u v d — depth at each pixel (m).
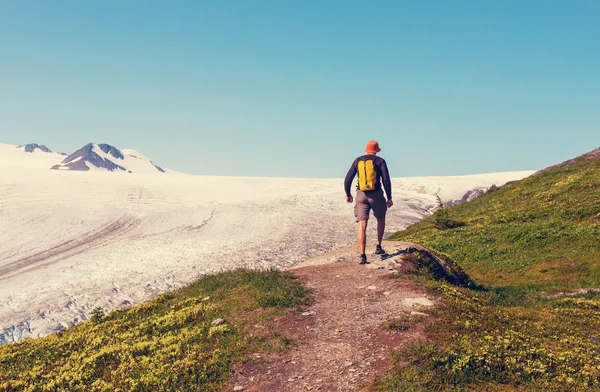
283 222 64.88
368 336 7.87
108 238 53.44
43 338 10.80
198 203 80.06
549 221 22.97
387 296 9.84
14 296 31.34
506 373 6.61
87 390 7.16
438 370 6.56
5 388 7.71
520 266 17.72
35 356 9.34
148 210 72.50
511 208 30.08
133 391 6.79
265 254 43.47
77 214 66.44
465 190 99.88
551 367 6.88
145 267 39.09
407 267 12.20
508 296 12.88
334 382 6.49
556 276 15.97
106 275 36.69
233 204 79.50
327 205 80.88
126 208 73.12
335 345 7.65
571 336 8.43
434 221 29.56
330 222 66.00
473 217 30.89
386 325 8.15
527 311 10.20
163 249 46.88
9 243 49.38
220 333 8.50
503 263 18.45
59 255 44.66
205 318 9.62
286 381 6.64
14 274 37.94
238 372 7.04
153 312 11.27
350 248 14.37
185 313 10.05
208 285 12.36
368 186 11.62
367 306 9.31
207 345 8.06
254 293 10.50
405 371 6.51
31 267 40.19
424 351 7.04
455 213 35.19
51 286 33.75
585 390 6.19
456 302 9.45
